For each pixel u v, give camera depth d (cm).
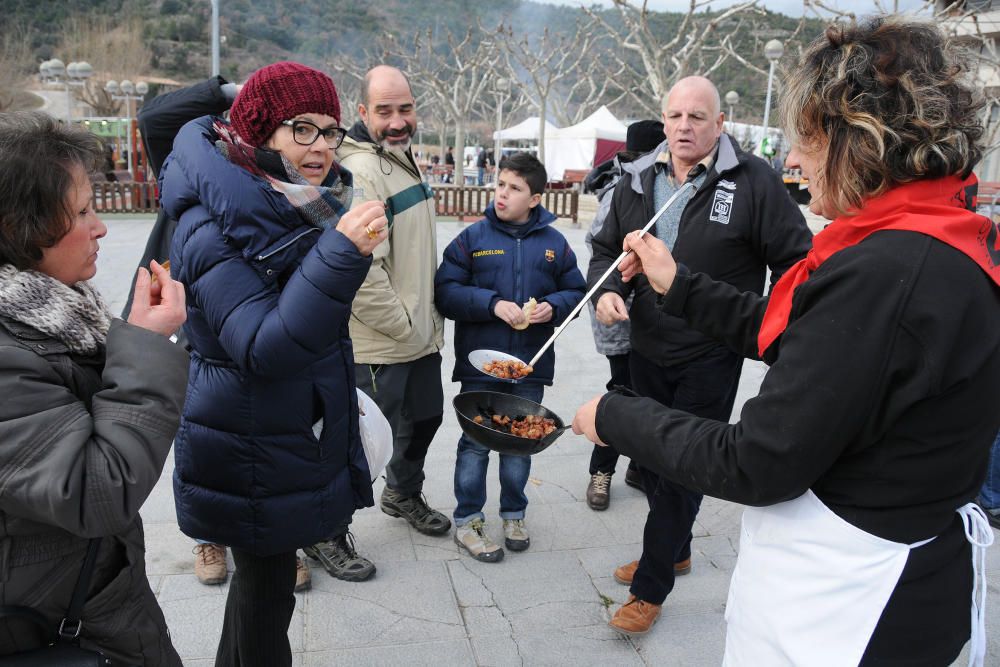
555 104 3281
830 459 124
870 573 128
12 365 125
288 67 186
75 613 138
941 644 133
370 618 280
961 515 136
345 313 173
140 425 134
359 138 309
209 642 262
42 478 123
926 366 117
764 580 139
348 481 203
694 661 262
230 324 173
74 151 136
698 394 284
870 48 125
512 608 289
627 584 307
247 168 180
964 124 122
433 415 334
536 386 335
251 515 190
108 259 995
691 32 1991
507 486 332
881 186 125
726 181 281
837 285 123
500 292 331
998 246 128
